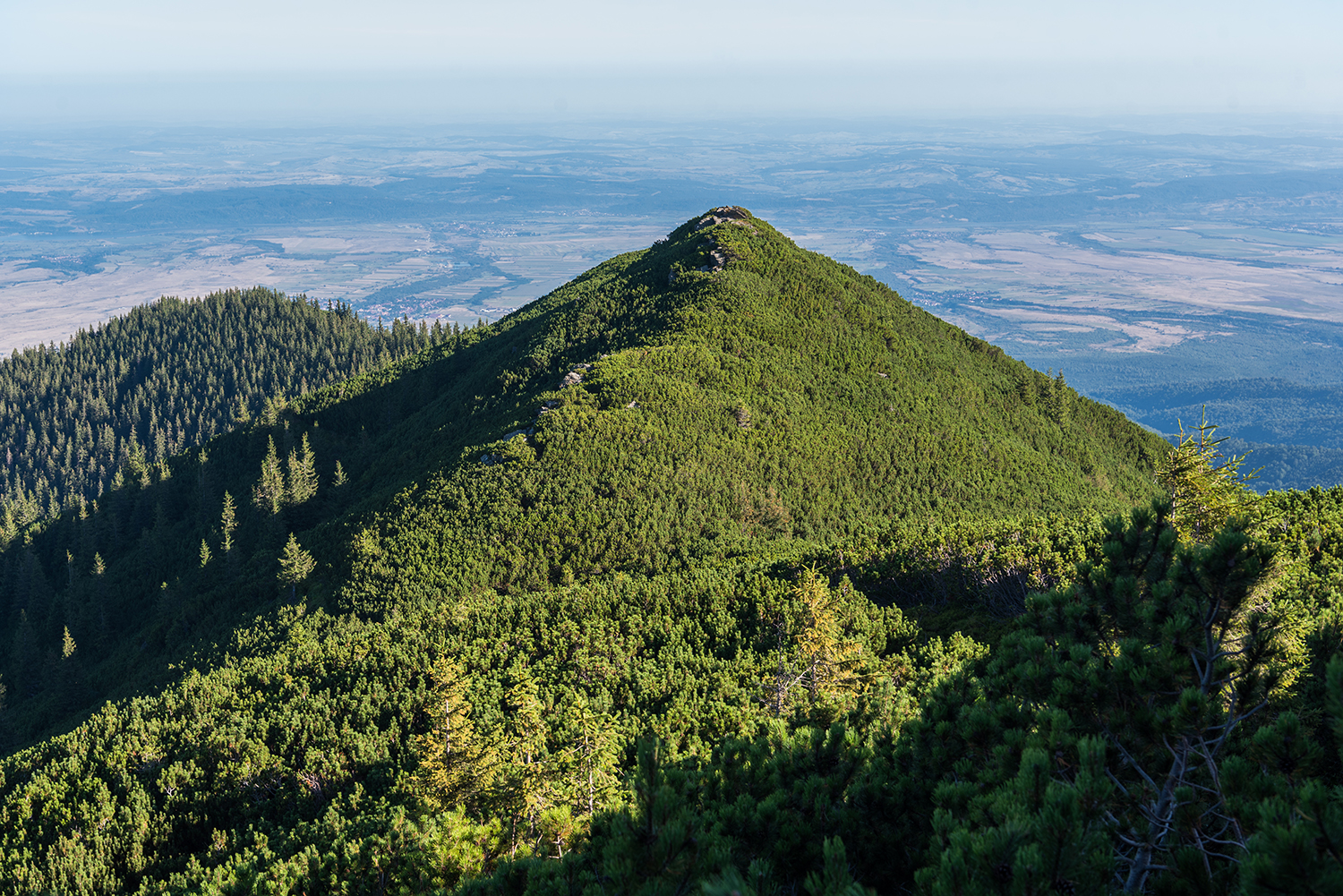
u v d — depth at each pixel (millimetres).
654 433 91750
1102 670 12766
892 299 148000
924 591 53000
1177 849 9562
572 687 47312
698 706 41094
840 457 99062
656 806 11195
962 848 9016
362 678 55250
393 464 119875
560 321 133750
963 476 103750
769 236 145875
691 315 117312
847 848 13711
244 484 141250
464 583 76062
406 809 35062
